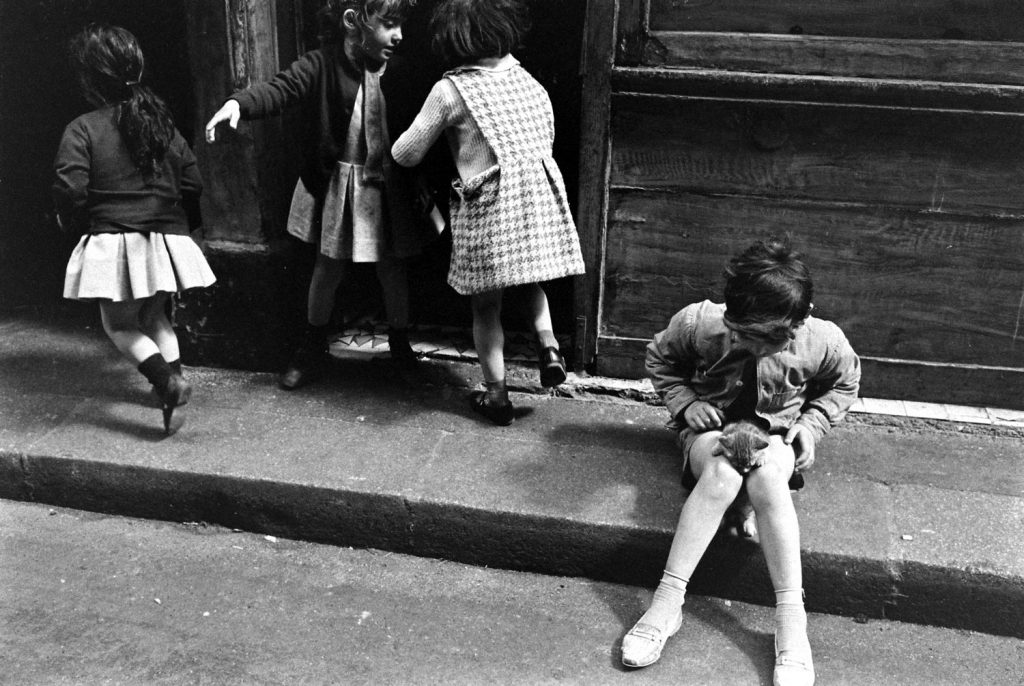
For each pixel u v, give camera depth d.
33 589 2.78
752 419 2.66
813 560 2.67
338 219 3.29
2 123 4.20
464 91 2.95
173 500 3.10
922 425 3.33
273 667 2.49
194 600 2.76
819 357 2.59
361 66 3.20
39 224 4.35
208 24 3.31
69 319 4.26
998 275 3.23
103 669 2.47
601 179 3.34
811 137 3.18
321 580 2.86
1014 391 3.34
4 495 3.23
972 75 3.03
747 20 3.13
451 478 3.00
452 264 3.15
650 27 3.19
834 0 3.05
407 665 2.50
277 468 3.05
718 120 3.22
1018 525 2.78
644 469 3.06
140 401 3.51
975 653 2.57
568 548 2.84
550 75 3.89
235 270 3.59
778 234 3.32
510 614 2.71
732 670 2.48
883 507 2.87
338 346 3.90
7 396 3.52
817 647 2.59
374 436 3.26
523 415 3.42
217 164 3.48
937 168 3.14
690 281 3.43
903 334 3.36
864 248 3.28
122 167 3.03
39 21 3.99
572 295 3.96
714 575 2.76
